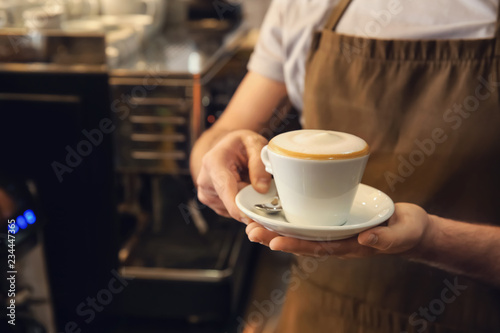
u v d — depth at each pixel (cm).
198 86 177
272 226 71
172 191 204
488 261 85
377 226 73
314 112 105
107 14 243
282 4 112
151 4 245
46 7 206
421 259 87
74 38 167
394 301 100
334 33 102
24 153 171
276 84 116
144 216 205
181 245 201
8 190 133
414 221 77
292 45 111
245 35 278
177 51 217
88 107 172
